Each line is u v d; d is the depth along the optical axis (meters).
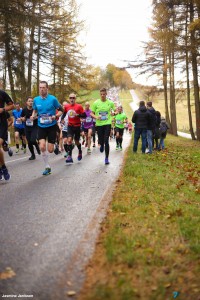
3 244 3.55
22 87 21.19
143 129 12.84
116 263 3.02
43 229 4.01
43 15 20.72
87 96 27.17
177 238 3.62
